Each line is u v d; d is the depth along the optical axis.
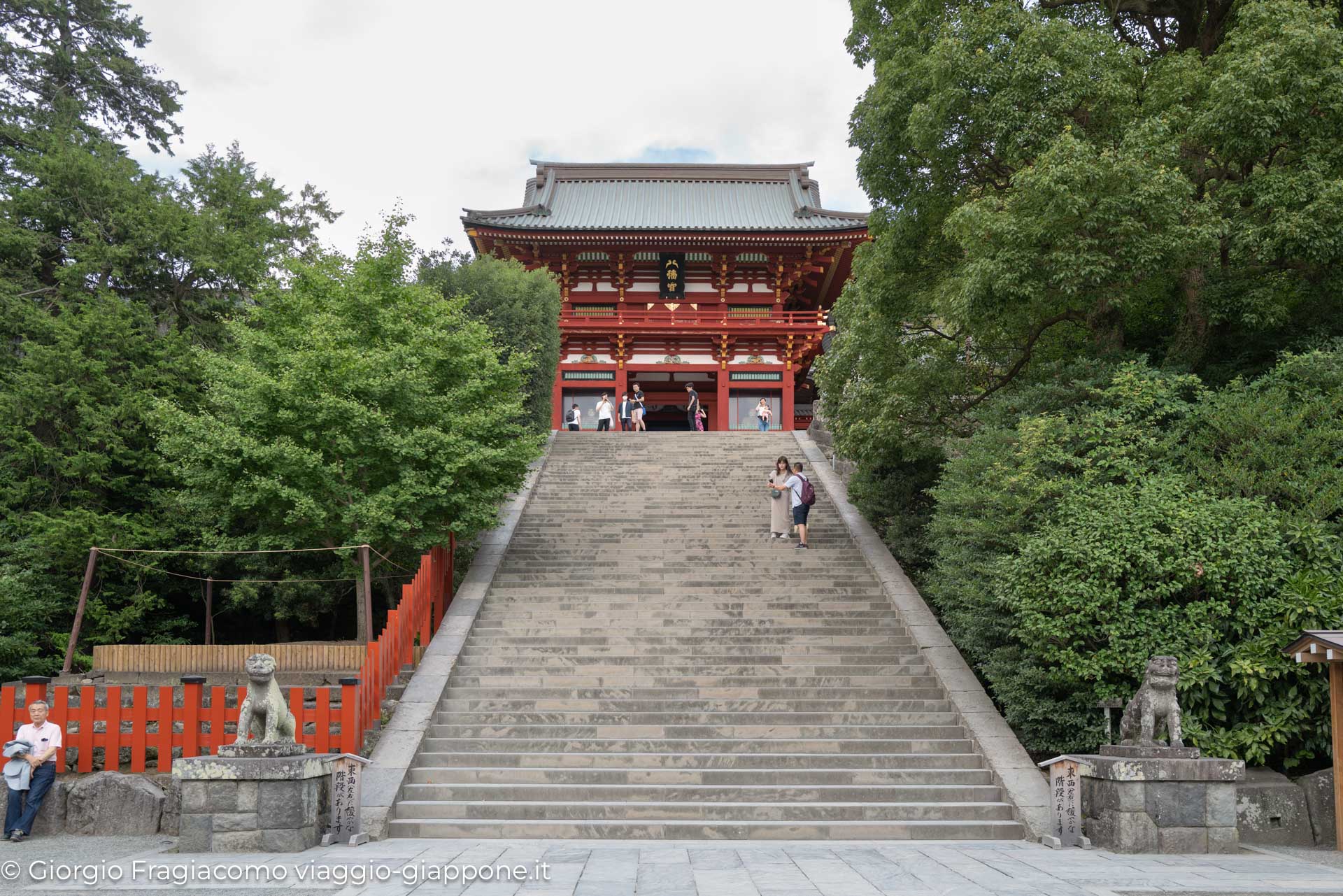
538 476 23.91
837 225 38.59
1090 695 11.59
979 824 10.48
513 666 14.34
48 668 17.48
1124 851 9.42
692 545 19.58
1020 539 12.76
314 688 13.54
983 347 18.16
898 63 17.45
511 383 19.00
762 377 40.72
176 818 10.52
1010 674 12.60
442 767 11.62
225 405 17.00
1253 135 14.20
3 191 22.62
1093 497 12.49
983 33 15.88
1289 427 12.87
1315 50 13.99
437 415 17.02
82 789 10.65
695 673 14.21
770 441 27.47
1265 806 10.25
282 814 9.28
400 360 16.56
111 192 21.75
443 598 17.25
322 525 15.42
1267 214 14.69
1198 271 16.08
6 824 10.27
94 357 19.77
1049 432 13.83
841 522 21.17
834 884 7.81
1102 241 14.27
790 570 18.19
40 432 19.84
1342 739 9.96
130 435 19.50
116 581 20.00
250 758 9.38
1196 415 13.91
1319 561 11.50
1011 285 14.41
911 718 12.93
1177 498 12.21
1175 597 11.77
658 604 16.66
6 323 19.89
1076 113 15.84
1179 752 9.67
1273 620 11.11
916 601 16.44
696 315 40.78
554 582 17.69
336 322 16.75
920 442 18.11
